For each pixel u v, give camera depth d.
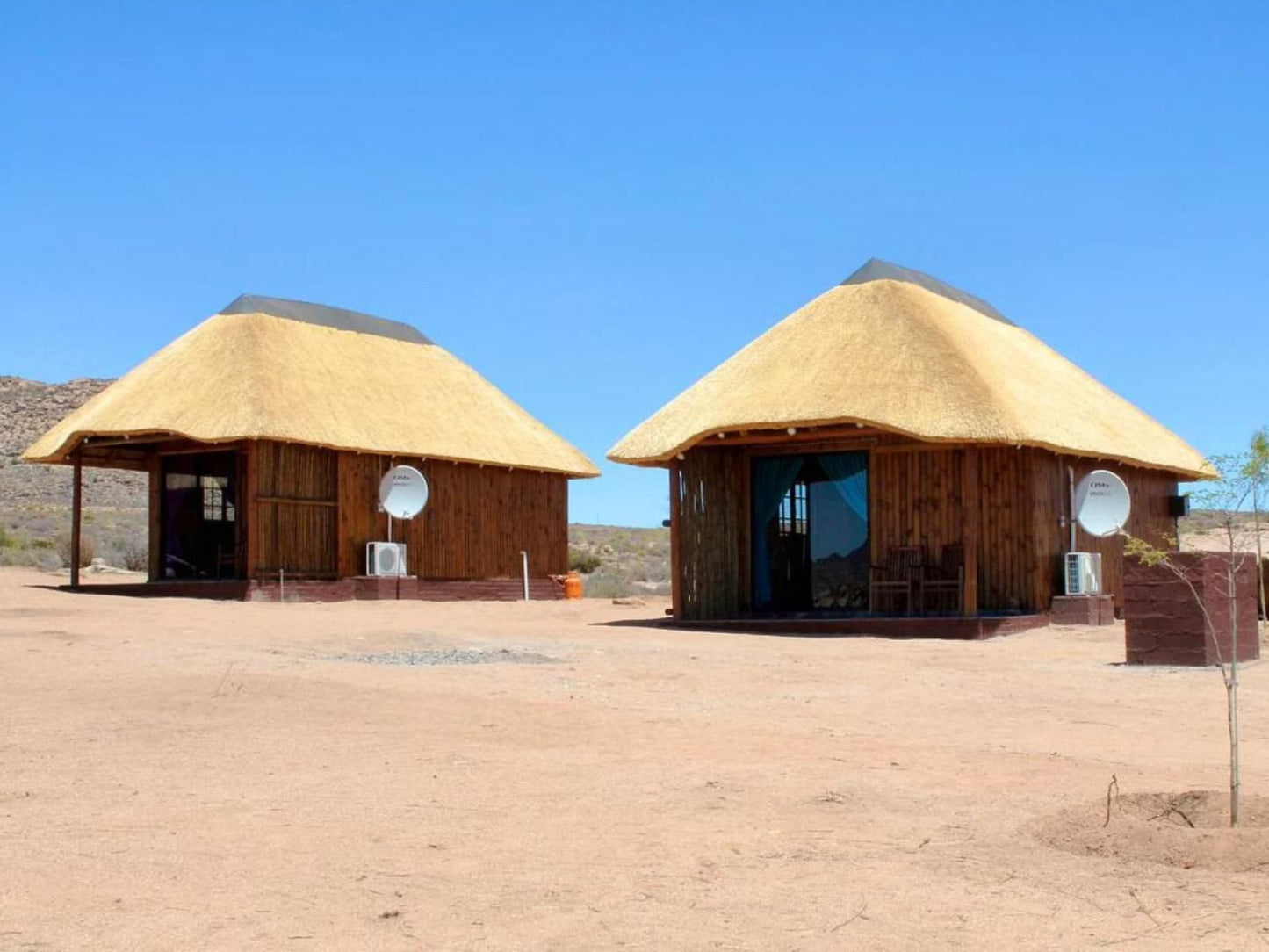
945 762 7.58
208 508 27.77
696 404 21.14
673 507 20.73
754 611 21.98
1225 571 13.80
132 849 5.49
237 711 9.06
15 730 8.35
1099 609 19.88
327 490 25.41
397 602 24.70
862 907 4.75
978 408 18.80
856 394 19.20
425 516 27.38
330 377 26.73
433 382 29.84
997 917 4.66
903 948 4.30
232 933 4.41
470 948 4.28
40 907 4.68
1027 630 18.78
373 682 10.64
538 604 26.11
